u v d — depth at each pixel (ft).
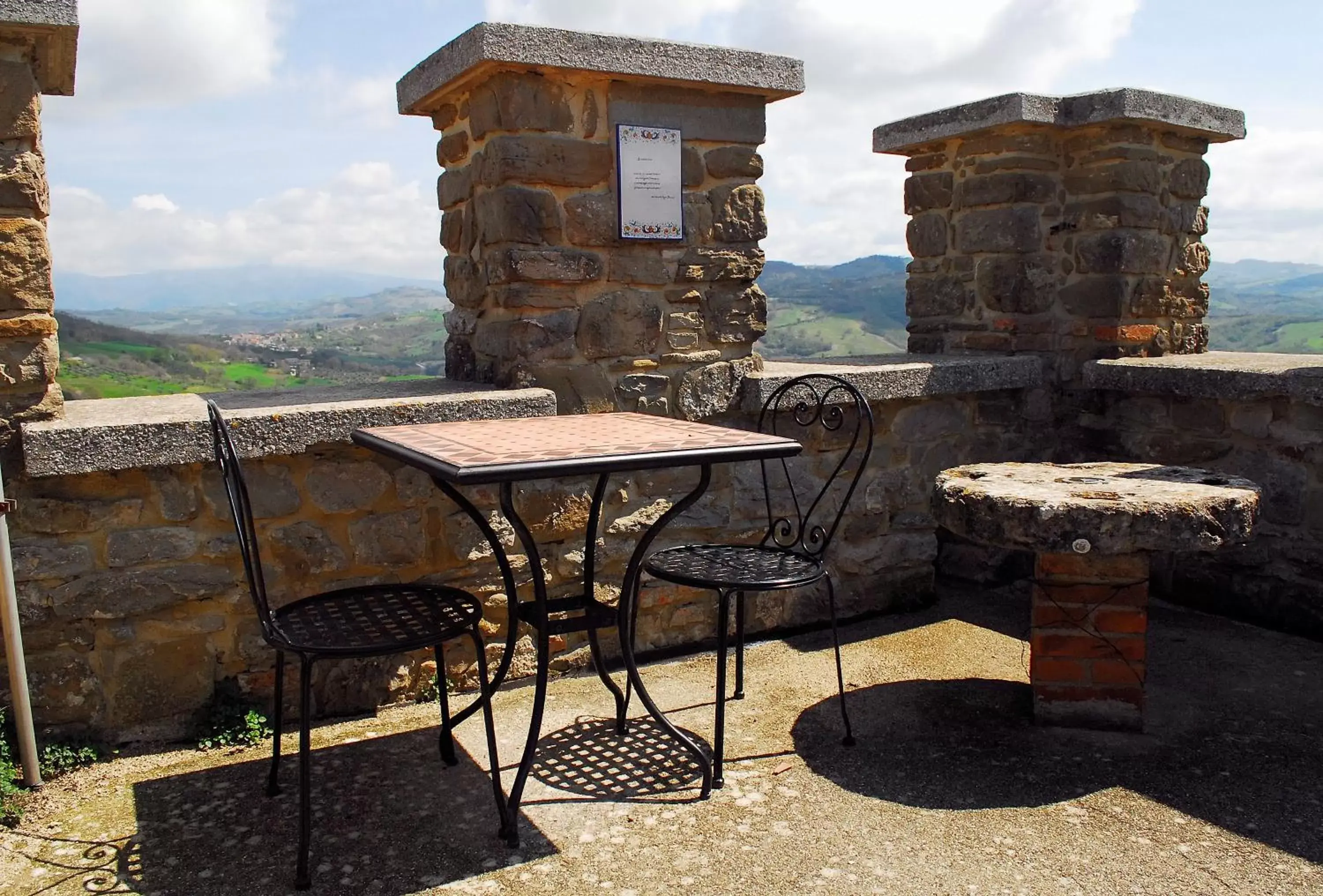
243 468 9.73
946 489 9.77
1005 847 7.71
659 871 7.39
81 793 8.71
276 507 9.93
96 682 9.41
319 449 10.03
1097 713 9.91
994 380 14.26
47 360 8.87
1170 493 9.30
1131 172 14.60
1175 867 7.41
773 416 12.01
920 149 16.30
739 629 10.82
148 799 8.59
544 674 8.29
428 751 9.53
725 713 10.43
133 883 7.28
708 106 11.69
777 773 9.04
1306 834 7.91
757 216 12.21
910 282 16.84
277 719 8.60
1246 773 9.02
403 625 8.02
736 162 11.98
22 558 8.93
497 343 11.35
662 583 12.06
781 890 7.13
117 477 9.25
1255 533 12.88
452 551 10.79
